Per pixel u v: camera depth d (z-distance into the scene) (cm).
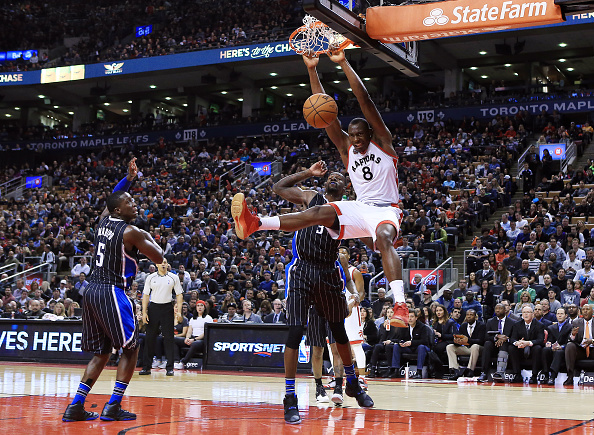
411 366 1123
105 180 2814
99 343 472
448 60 2902
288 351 482
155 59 3047
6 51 3478
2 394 632
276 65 3062
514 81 3209
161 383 836
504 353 1038
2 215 2544
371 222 473
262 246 1809
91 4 3700
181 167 2789
